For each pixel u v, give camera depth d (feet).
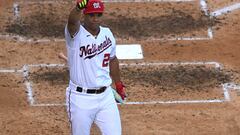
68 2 192.54
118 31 176.96
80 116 98.12
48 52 165.99
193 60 163.84
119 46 169.17
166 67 159.94
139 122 134.31
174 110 140.15
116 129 98.68
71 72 97.71
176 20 183.62
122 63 161.27
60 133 129.39
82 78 96.78
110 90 99.35
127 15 185.47
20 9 187.42
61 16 184.75
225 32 178.70
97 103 97.86
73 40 95.55
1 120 133.80
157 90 148.77
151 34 176.24
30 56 163.43
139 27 179.42
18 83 150.61
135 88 149.18
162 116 137.18
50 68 158.10
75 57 96.27
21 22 180.65
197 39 174.60
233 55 167.12
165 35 176.04
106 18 183.32
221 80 154.30
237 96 147.02
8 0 191.83
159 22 182.39
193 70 158.61
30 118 135.23
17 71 156.15
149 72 157.17
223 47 170.91
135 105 141.79
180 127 132.77
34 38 172.65
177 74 156.46
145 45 170.50
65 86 149.89
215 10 189.67
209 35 176.76
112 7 189.47
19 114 136.67
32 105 141.08
